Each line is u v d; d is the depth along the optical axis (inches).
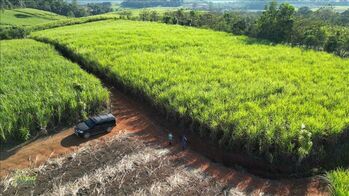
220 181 722.2
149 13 3331.7
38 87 1078.4
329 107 927.7
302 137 740.0
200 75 1154.0
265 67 1273.4
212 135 829.2
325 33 1675.7
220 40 1779.0
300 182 716.7
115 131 938.1
